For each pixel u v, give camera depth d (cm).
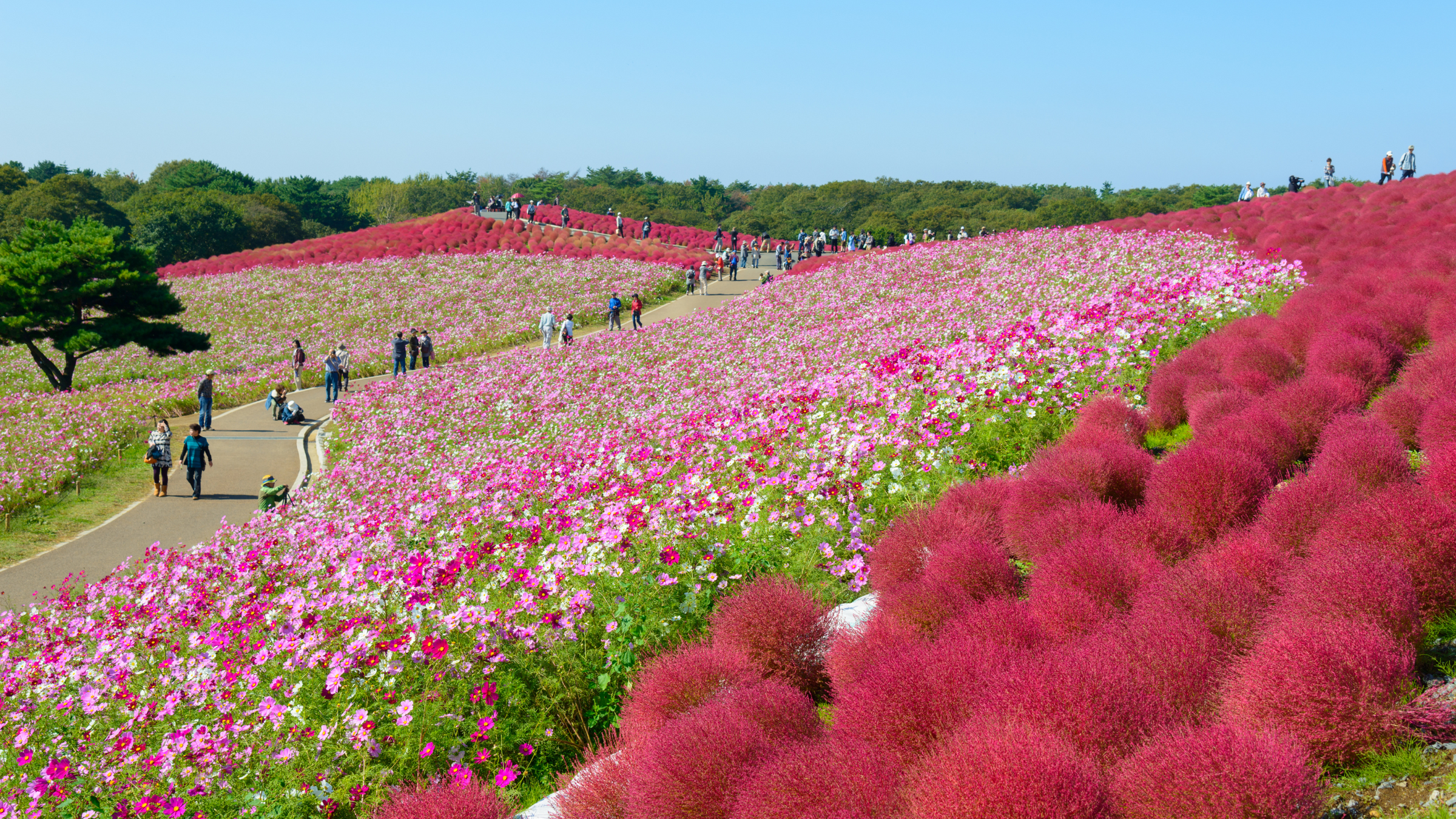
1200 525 611
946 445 931
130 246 3322
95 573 1343
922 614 552
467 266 5362
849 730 433
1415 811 340
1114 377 1048
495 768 578
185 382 3112
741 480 903
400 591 743
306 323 4531
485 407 2133
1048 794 323
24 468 1777
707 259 5266
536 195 13775
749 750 428
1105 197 12650
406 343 3145
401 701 611
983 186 12900
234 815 560
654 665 571
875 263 3697
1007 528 705
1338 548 470
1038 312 1578
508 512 1002
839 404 1145
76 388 3450
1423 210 2633
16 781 624
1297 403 782
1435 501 487
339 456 2003
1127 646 439
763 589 607
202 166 12562
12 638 920
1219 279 1445
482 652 623
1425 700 382
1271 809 312
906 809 362
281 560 1001
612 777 470
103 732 673
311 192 12506
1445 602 457
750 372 2006
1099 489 725
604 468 1115
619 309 3466
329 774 569
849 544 762
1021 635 488
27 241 3219
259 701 646
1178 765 331
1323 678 376
